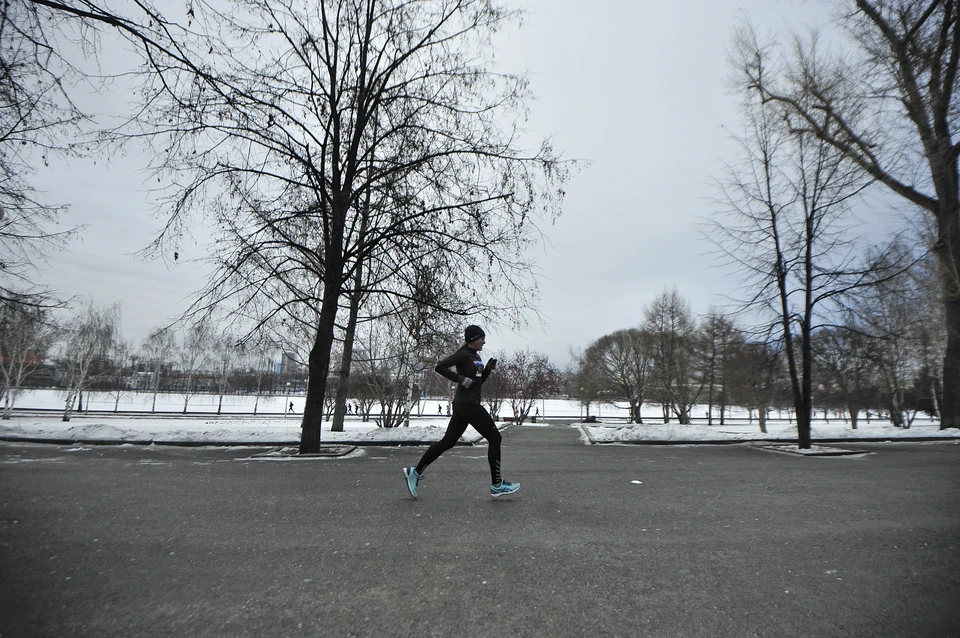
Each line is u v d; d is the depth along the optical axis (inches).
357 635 93.4
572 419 2581.2
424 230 458.6
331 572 128.8
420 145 471.2
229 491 251.8
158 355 2839.6
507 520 187.5
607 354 2252.7
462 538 161.6
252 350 504.4
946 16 407.5
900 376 1229.1
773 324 567.2
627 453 508.4
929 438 684.7
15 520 179.9
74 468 340.2
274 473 325.7
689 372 1807.3
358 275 545.3
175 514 195.5
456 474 325.4
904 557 144.7
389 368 837.8
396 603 109.0
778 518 194.5
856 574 130.0
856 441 670.5
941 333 959.0
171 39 279.6
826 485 283.7
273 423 1428.4
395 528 174.6
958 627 99.1
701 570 132.0
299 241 492.1
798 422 542.6
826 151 544.1
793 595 115.2
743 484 286.5
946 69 417.1
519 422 1908.2
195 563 135.1
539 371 1968.5
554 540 159.8
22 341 1440.7
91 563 133.5
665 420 2071.9
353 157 469.1
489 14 471.8
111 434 561.0
